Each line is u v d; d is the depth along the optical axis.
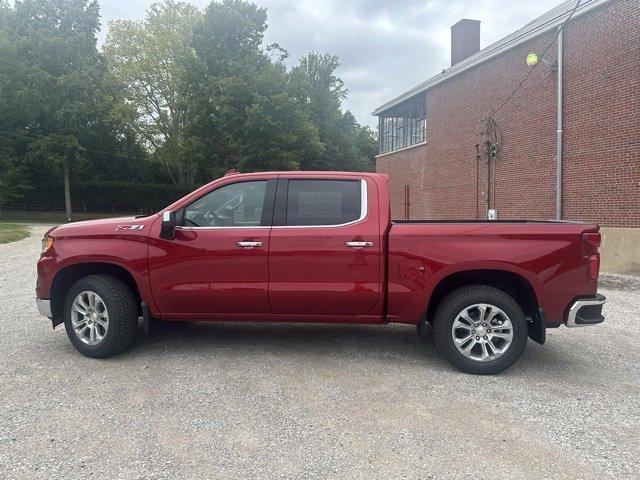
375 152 55.16
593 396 4.05
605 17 12.30
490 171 17.28
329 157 47.28
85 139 39.94
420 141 23.14
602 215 12.52
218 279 4.73
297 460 3.00
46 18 36.31
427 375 4.48
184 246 4.74
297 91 32.16
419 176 23.03
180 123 42.47
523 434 3.36
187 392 4.01
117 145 46.72
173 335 5.67
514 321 4.42
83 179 43.78
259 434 3.32
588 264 4.41
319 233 4.65
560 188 13.77
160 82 42.16
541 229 4.44
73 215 40.66
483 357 4.49
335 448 3.14
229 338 5.57
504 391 4.13
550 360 4.99
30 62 35.25
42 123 37.03
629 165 11.72
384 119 27.61
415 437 3.30
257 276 4.69
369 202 4.71
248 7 32.12
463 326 4.52
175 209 4.85
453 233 4.52
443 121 20.66
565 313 4.42
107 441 3.20
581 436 3.35
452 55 23.39
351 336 5.71
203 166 34.66
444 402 3.88
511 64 16.12
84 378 4.30
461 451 3.12
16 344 5.29
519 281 4.59
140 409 3.68
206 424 3.45
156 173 48.75
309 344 5.38
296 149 32.34
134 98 42.56
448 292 4.76
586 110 12.95
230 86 29.55
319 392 4.04
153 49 40.94
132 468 2.88
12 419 3.49
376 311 4.69
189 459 2.99
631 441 3.28
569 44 13.45
